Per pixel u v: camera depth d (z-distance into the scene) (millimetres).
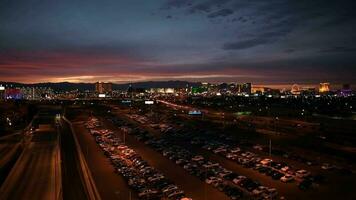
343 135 98625
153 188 54719
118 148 86438
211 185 56281
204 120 145125
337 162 69062
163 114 178750
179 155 76812
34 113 195625
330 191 52250
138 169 66625
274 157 73500
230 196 50344
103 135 108750
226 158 74625
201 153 80375
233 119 147625
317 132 105312
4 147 91062
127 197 51875
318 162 68938
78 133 116438
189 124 133750
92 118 163750
